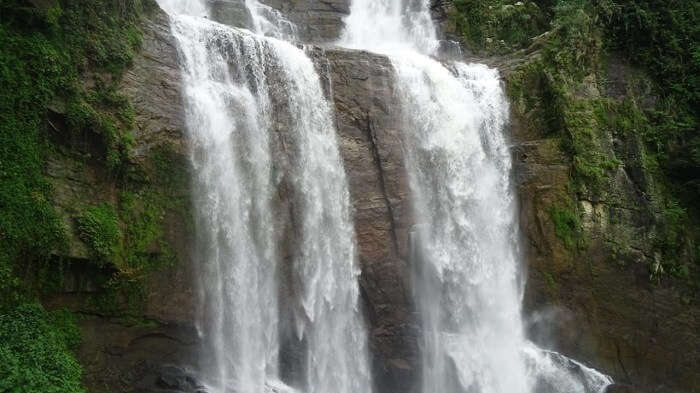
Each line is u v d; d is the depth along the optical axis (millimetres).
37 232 12078
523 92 21031
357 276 17109
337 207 17156
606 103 20781
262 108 16438
